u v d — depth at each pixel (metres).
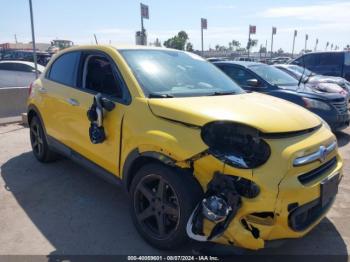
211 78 4.17
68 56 4.69
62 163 5.46
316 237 3.49
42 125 5.09
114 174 3.66
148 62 3.86
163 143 2.94
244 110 3.06
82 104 4.05
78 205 4.09
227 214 2.65
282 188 2.59
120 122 3.43
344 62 15.27
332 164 3.22
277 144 2.72
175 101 3.20
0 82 12.54
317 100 6.81
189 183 2.87
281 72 8.29
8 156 5.82
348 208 4.11
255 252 3.21
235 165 2.65
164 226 3.12
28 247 3.25
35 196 4.31
